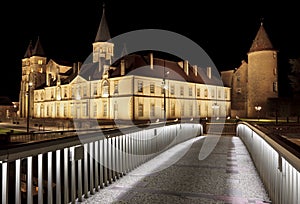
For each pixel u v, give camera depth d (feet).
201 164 27.09
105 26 213.25
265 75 179.11
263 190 18.44
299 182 10.05
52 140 13.52
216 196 17.29
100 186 18.83
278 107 165.17
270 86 177.99
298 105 159.43
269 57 179.11
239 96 211.61
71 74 215.51
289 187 11.53
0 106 288.92
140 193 17.89
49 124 158.81
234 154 33.30
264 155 18.94
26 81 255.29
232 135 68.44
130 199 16.78
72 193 15.52
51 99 215.10
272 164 15.78
